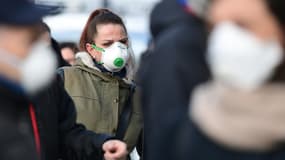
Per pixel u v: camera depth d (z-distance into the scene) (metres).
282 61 3.47
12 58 4.00
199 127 3.51
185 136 3.59
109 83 7.37
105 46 7.44
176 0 4.30
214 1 3.71
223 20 3.53
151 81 4.05
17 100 4.11
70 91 7.27
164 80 3.97
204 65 4.00
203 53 4.01
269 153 3.41
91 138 6.36
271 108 3.37
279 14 3.47
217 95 3.47
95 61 7.45
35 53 4.04
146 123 4.18
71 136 6.37
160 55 4.04
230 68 3.41
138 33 20.16
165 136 3.80
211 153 3.47
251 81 3.41
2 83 4.02
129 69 7.51
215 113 3.45
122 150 6.34
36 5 4.23
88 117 7.23
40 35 4.13
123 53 7.38
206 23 3.96
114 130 7.31
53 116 5.89
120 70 7.46
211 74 3.93
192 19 4.18
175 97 3.92
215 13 3.59
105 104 7.33
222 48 3.42
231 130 3.39
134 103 7.43
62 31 18.77
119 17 7.62
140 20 21.38
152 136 3.93
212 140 3.46
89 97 7.29
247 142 3.39
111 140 6.38
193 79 3.96
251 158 3.42
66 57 10.98
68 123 6.37
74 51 10.98
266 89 3.43
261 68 3.41
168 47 4.02
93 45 7.45
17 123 4.16
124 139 7.37
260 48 3.41
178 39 4.02
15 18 3.97
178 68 3.97
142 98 4.22
